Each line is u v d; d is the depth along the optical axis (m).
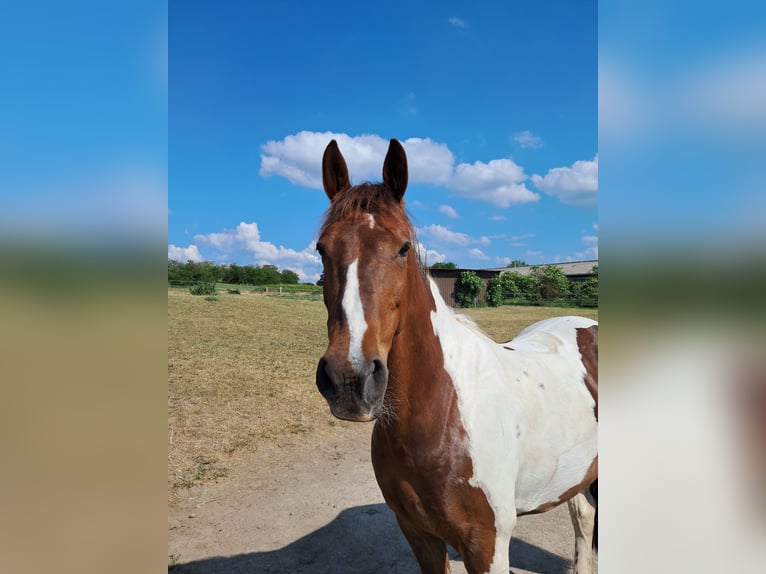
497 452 2.02
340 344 1.60
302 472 4.70
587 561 2.86
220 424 5.86
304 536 3.58
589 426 2.43
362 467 4.83
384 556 3.36
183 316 16.08
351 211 1.85
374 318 1.66
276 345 11.62
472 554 2.03
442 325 2.11
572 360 2.69
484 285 29.84
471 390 2.07
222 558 3.29
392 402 1.92
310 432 5.79
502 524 2.01
